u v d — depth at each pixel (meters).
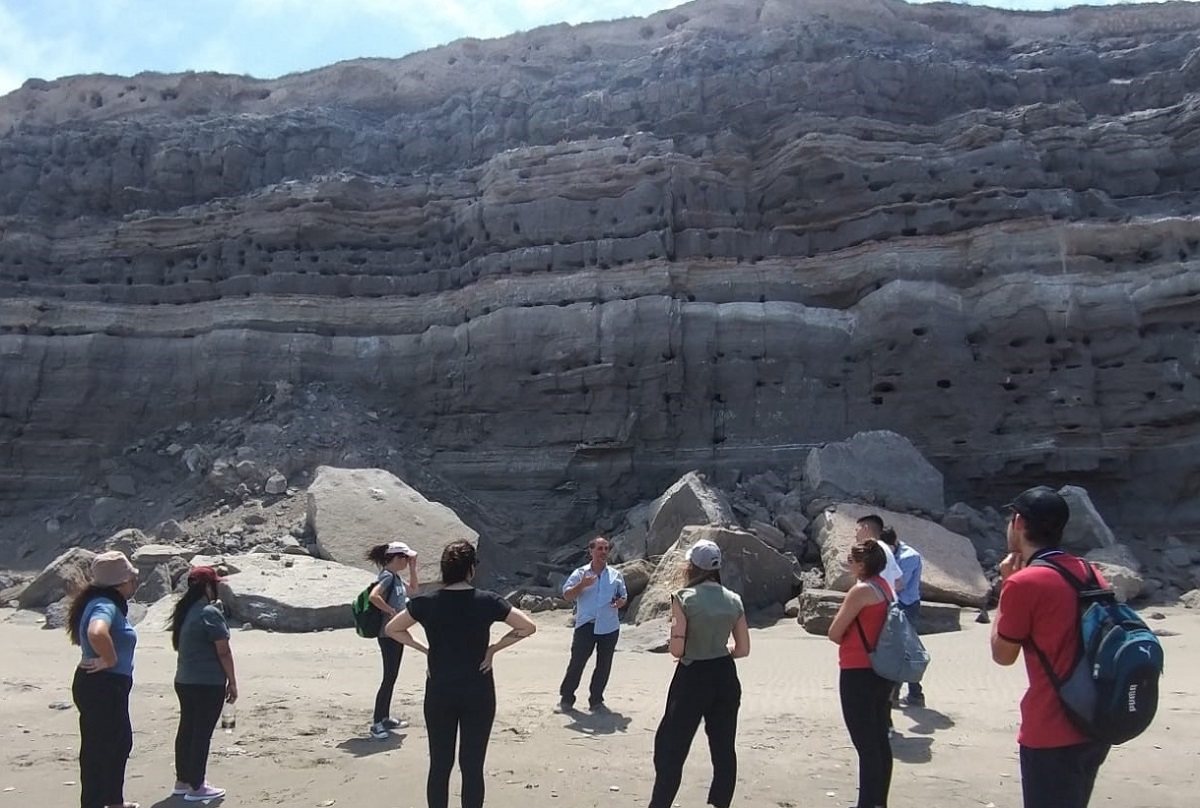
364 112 36.56
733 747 6.10
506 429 26.23
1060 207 24.73
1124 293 22.97
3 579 23.05
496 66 35.66
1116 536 21.44
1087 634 4.27
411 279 29.69
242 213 30.66
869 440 21.83
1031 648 4.44
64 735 8.69
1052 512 4.69
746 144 28.12
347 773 7.43
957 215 25.19
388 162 33.78
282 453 24.86
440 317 28.62
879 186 26.33
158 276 30.64
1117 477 22.17
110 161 33.53
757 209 27.31
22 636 15.99
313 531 20.83
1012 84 29.16
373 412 27.72
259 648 14.35
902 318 24.16
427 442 27.12
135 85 37.41
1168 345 22.48
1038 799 4.34
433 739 5.89
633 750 8.05
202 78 37.56
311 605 16.53
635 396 25.25
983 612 16.31
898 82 28.64
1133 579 17.72
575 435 25.38
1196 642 13.47
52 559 24.47
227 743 8.30
